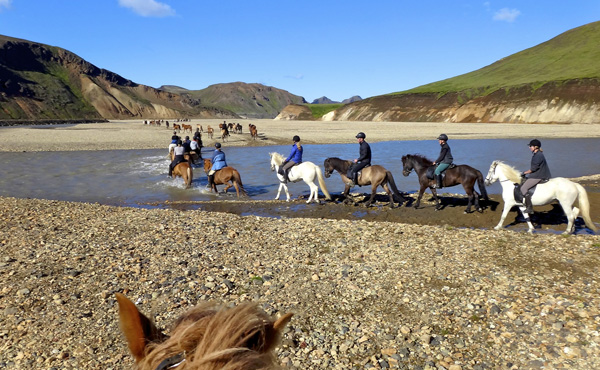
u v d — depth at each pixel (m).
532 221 12.23
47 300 6.42
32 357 4.98
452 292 6.78
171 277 7.39
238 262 8.26
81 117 171.00
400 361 4.93
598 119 80.62
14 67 178.50
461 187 18.06
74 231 10.38
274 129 65.31
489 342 5.34
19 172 22.75
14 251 8.70
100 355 5.02
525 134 51.28
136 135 50.31
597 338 5.21
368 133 54.09
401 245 9.38
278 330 0.94
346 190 14.85
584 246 9.05
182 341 0.85
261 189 18.36
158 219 11.84
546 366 4.77
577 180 18.72
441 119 103.62
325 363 4.89
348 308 6.30
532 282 7.08
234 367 0.74
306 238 10.01
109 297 6.55
